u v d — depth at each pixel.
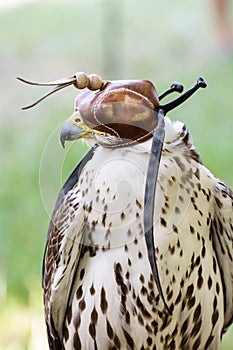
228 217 3.92
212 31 10.88
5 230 5.84
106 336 3.91
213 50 10.51
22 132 8.05
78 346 3.93
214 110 8.24
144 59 10.32
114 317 3.90
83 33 10.81
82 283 3.91
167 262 3.88
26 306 4.50
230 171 6.79
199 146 7.33
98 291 3.90
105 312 3.90
